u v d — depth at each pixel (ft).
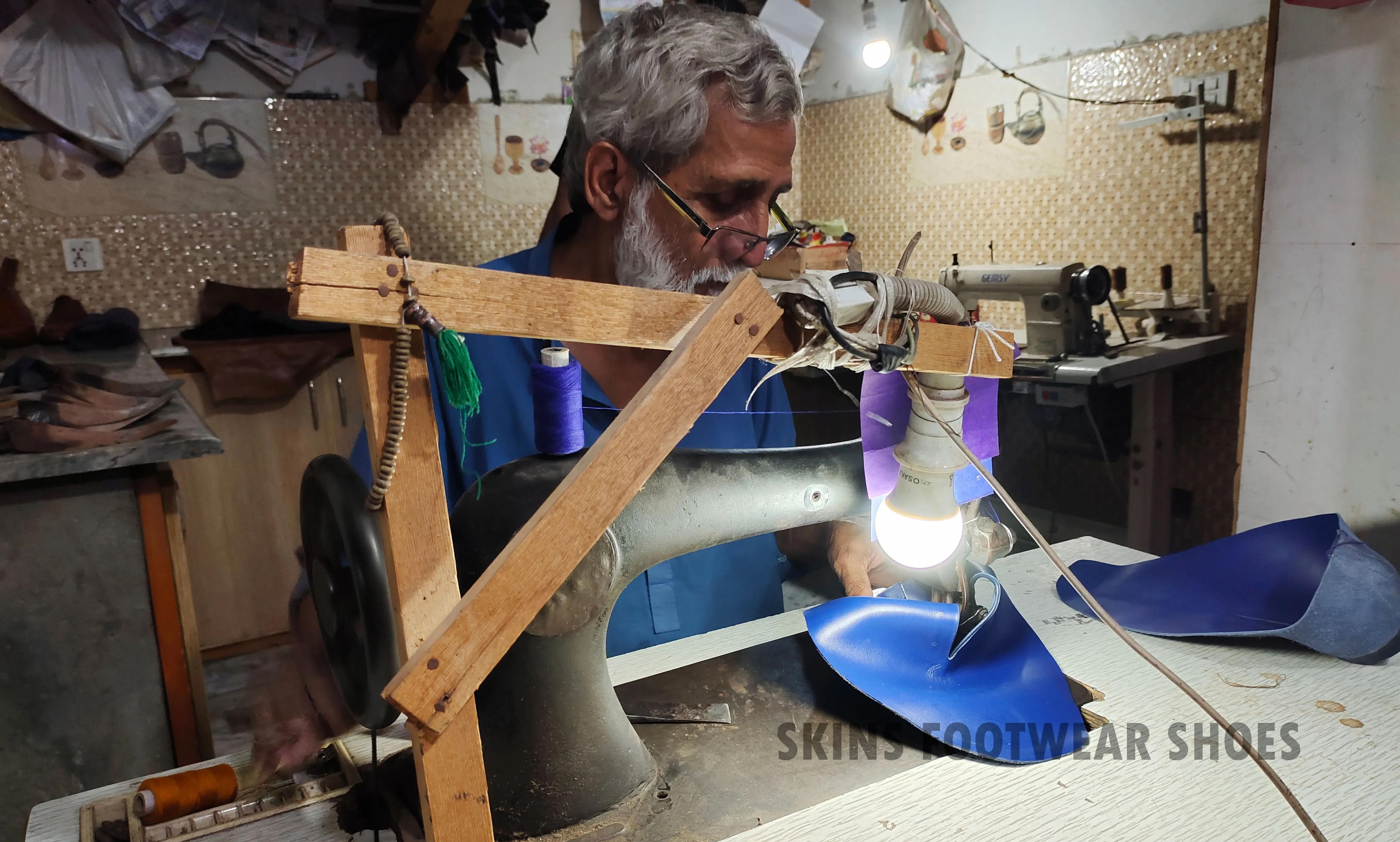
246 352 8.21
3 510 5.18
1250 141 7.20
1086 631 3.26
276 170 9.79
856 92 10.97
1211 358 7.77
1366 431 4.80
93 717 5.61
